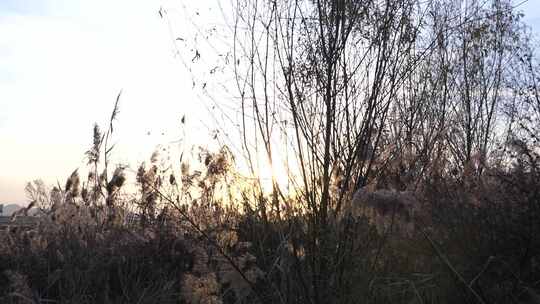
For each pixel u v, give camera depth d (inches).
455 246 209.9
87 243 235.1
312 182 181.2
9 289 206.4
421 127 214.1
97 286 217.5
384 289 182.9
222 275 175.8
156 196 235.0
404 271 191.3
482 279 205.6
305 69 192.1
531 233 211.6
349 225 176.6
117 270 229.8
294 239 175.8
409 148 204.2
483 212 222.7
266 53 196.2
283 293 174.9
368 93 194.5
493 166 244.7
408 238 187.0
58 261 231.0
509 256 214.8
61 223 244.2
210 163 213.9
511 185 230.1
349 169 183.8
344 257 176.6
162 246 237.1
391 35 199.0
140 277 223.6
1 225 255.6
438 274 199.3
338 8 193.6
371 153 189.0
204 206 229.0
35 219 255.6
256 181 192.7
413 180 204.5
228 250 185.9
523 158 248.4
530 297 201.5
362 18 197.6
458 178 241.0
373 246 182.7
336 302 171.2
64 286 213.8
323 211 177.9
